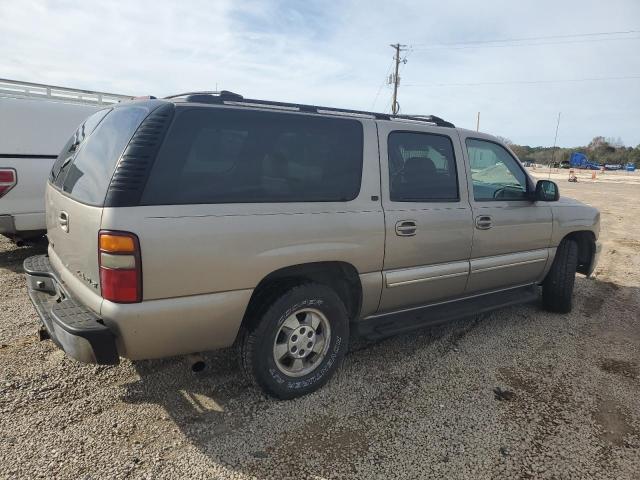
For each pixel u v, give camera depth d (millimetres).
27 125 6180
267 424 2957
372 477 2539
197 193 2695
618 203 20266
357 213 3322
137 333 2572
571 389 3588
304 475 2529
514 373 3807
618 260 8484
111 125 3025
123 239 2459
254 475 2512
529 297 4805
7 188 5949
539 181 4617
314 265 3211
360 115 3600
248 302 2900
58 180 3426
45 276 3404
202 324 2760
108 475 2449
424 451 2771
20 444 2643
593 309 5535
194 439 2779
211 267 2719
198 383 3385
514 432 3002
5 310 4551
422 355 4051
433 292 3945
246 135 2926
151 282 2551
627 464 2752
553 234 4902
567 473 2650
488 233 4227
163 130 2645
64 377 3369
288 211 3010
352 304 3600
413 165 3750
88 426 2842
